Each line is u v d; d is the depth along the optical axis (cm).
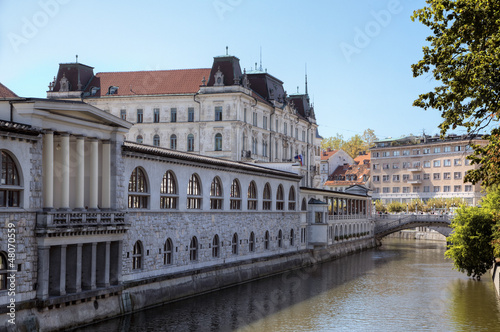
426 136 15488
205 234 5509
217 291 5506
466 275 7119
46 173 3647
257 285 6003
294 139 11162
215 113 9019
